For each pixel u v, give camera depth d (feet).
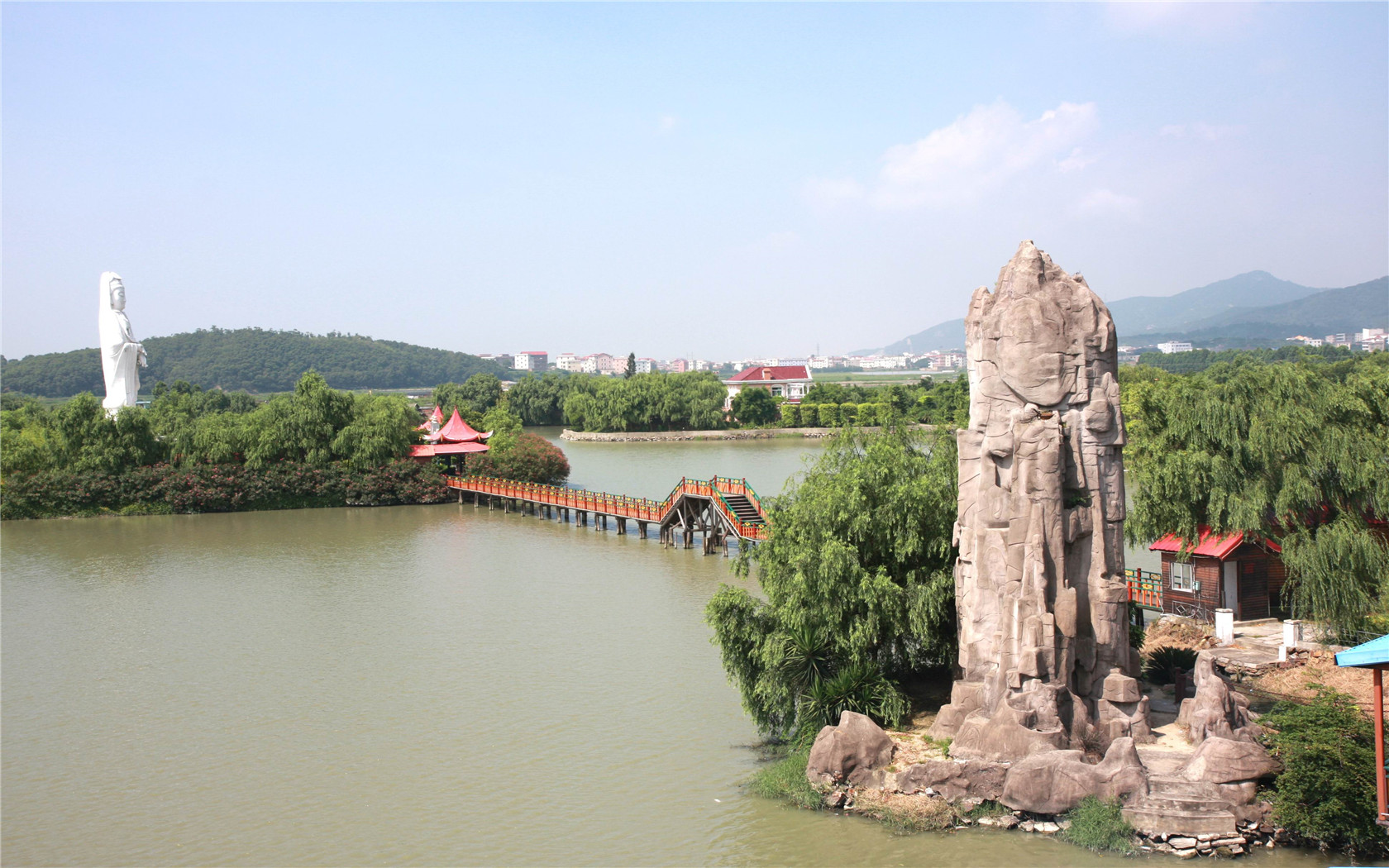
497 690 120.88
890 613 95.66
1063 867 70.18
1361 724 71.97
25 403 512.63
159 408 362.12
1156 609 132.77
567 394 649.20
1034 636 80.02
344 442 303.89
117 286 325.62
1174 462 127.85
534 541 229.66
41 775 98.73
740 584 176.35
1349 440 117.70
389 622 154.81
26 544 231.50
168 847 83.35
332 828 85.81
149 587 182.80
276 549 221.66
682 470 364.58
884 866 72.49
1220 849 70.38
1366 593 112.68
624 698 117.08
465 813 87.76
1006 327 84.38
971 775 77.61
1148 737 82.12
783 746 100.58
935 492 99.81
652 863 77.15
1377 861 69.10
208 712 115.96
